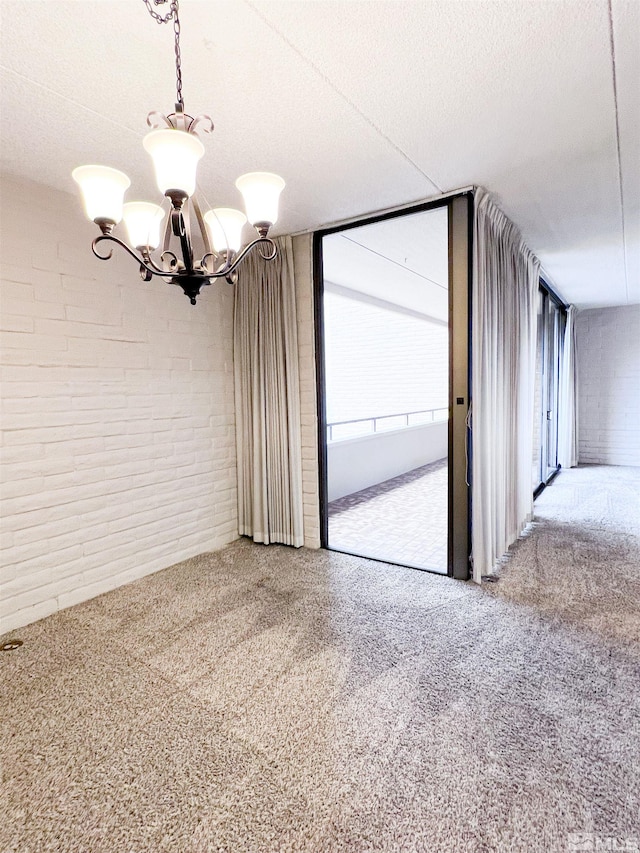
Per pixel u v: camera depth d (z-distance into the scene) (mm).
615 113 1899
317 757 1485
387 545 3500
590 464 6523
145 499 2969
